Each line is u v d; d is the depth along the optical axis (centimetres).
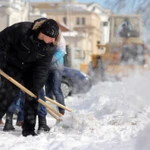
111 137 1126
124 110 1547
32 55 1158
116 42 3353
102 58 3409
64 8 15462
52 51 1170
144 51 3144
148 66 3147
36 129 1346
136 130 1209
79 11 15688
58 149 957
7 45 1165
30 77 1209
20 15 9350
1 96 1212
